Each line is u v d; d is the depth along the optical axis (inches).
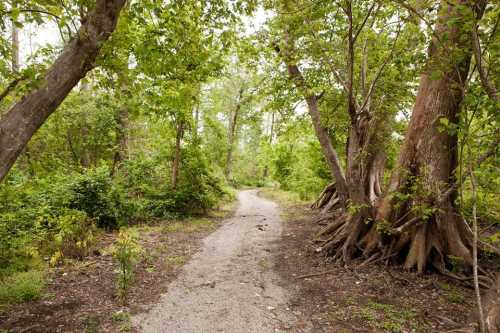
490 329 121.1
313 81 359.3
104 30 133.5
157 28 225.0
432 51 196.9
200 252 293.6
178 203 480.7
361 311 165.3
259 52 345.1
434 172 221.9
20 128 116.7
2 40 137.9
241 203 733.9
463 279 205.2
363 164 284.4
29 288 175.8
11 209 272.5
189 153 503.8
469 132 129.5
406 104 322.3
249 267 251.3
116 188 383.6
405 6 140.5
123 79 198.7
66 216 286.2
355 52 299.4
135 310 168.1
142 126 598.2
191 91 290.7
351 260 257.8
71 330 143.3
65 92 129.1
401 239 241.4
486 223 265.0
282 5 271.1
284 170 1037.8
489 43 121.0
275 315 165.9
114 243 290.8
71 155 550.3
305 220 467.8
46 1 137.3
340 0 210.5
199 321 158.2
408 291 195.9
